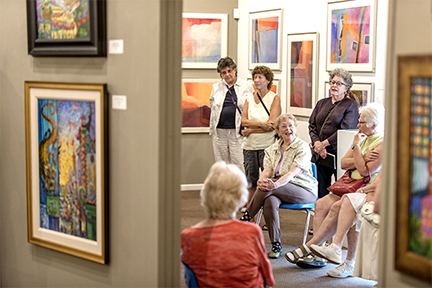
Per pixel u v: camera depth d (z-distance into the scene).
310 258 4.25
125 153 2.69
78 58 2.84
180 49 2.60
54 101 2.93
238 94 6.19
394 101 1.98
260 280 2.44
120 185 2.74
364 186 4.12
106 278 2.85
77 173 2.87
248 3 7.30
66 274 3.04
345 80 5.09
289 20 6.55
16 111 3.20
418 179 1.83
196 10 7.36
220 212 2.42
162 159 2.57
